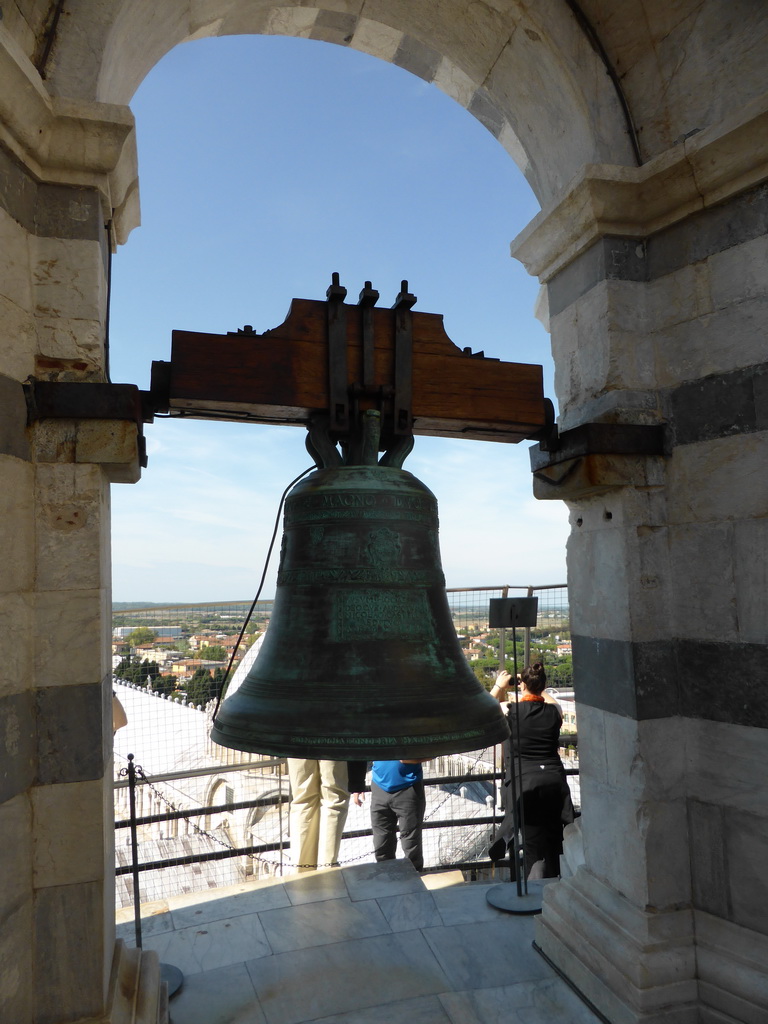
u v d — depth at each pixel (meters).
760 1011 2.19
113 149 2.07
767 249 2.37
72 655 1.99
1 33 1.75
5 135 1.92
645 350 2.72
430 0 2.75
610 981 2.47
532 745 3.98
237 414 2.29
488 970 2.81
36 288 2.06
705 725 2.51
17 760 1.88
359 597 1.96
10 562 1.89
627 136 2.77
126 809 5.12
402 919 3.22
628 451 2.57
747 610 2.38
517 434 2.68
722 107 2.58
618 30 2.74
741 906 2.37
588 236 2.75
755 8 2.47
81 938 1.95
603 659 2.73
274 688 1.91
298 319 2.25
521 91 2.96
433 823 4.17
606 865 2.72
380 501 2.02
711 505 2.50
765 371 2.36
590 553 2.83
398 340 2.29
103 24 2.15
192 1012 2.58
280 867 4.18
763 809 2.32
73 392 1.99
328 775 3.88
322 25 2.89
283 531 2.15
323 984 2.73
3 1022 1.77
